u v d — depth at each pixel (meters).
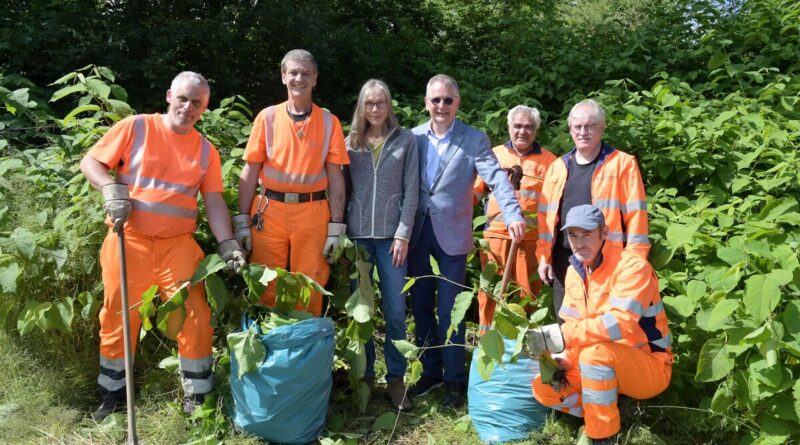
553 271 3.75
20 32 7.61
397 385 3.78
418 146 3.75
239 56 9.65
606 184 3.46
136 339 3.64
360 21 12.99
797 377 3.15
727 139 5.05
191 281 3.38
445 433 3.51
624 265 3.17
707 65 7.45
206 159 3.55
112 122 4.74
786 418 3.05
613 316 3.07
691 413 3.37
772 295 2.97
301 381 3.21
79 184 4.18
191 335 3.45
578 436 3.32
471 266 4.66
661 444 3.21
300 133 3.51
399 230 3.54
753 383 3.07
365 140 3.62
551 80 7.52
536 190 4.23
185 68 9.41
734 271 3.32
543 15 14.83
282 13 9.76
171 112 3.40
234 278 4.14
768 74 6.90
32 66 8.08
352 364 3.60
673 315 3.71
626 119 5.21
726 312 3.07
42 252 3.72
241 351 3.17
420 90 11.27
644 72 7.58
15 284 3.54
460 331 3.79
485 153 3.68
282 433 3.31
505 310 3.16
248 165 3.62
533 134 4.24
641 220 3.39
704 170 4.79
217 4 9.70
